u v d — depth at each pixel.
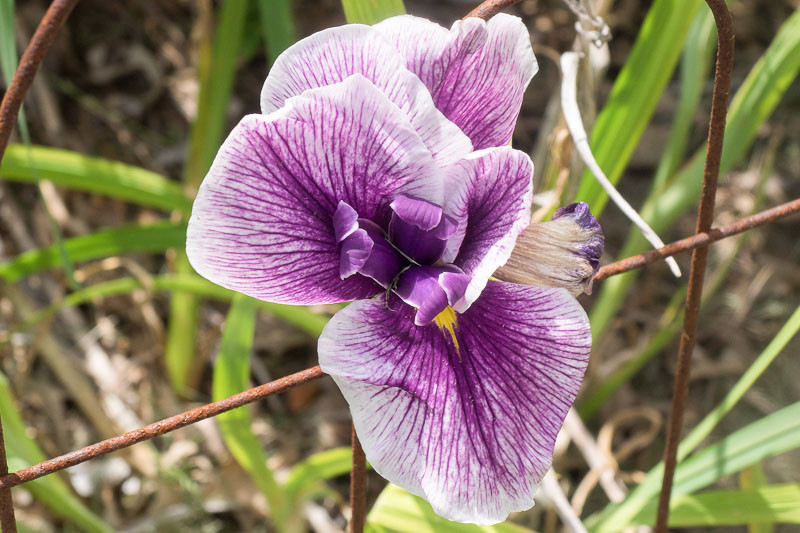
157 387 1.32
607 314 1.21
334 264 0.67
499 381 0.67
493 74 0.68
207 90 1.12
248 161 0.64
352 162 0.66
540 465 0.66
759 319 1.45
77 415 1.28
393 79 0.66
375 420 0.66
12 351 1.29
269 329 1.36
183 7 1.60
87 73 1.53
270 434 1.29
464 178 0.67
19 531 1.03
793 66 0.93
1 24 0.80
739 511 0.89
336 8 1.62
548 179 0.89
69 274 0.88
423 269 0.67
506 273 0.69
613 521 0.91
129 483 1.21
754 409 1.36
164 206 1.08
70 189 1.44
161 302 1.39
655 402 1.38
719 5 0.69
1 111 0.65
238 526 1.19
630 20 1.66
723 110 0.73
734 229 0.76
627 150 0.91
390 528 0.83
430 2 1.61
